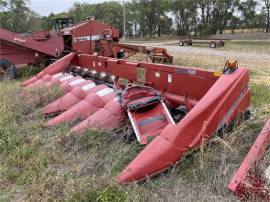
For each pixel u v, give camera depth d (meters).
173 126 3.46
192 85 4.65
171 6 58.69
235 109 4.01
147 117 4.36
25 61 10.10
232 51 21.58
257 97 6.57
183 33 59.09
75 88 5.61
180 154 3.41
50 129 4.79
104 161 3.77
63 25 13.78
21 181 3.47
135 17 65.38
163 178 3.39
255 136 4.32
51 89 6.16
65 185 3.27
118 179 3.24
